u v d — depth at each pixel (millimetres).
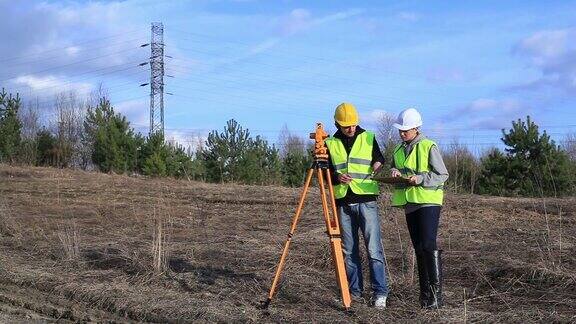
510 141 19406
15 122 26094
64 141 27094
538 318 5859
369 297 6676
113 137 24734
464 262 7949
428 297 6238
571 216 12586
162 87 44781
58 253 8906
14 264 8383
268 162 24250
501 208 13570
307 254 8492
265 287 7137
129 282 7453
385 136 18078
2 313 6637
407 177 6148
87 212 13203
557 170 18797
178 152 23922
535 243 8828
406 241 8953
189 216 12922
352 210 6504
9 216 11195
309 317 6102
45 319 6488
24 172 21047
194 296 6883
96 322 6344
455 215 12414
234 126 23547
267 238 9852
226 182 23000
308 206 14125
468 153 19547
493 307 6363
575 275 6855
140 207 14023
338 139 6551
